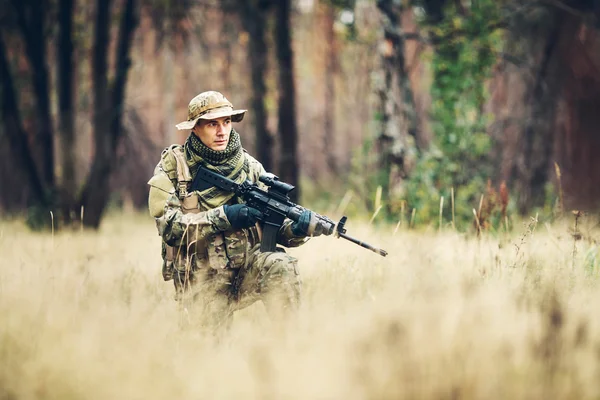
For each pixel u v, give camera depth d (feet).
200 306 29.27
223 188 30.42
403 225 68.33
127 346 24.43
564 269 34.96
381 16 87.66
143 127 157.69
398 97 86.84
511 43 114.62
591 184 113.80
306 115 197.26
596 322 25.79
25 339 24.53
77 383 21.09
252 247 31.22
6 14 115.34
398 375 19.58
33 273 37.37
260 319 30.58
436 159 87.15
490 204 56.08
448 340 22.61
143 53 151.02
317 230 30.50
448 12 99.55
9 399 20.52
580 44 107.96
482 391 19.07
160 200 30.25
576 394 19.04
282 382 20.53
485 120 92.94
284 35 104.22
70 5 109.09
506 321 25.41
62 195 99.81
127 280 37.60
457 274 35.63
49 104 116.78
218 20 137.80
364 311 27.53
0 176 132.67
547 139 104.99
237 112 30.42
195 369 22.57
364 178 96.78
